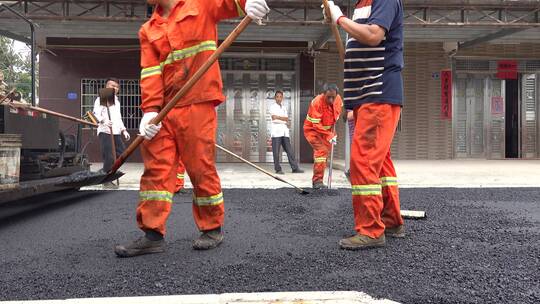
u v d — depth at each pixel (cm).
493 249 311
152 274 258
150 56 311
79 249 319
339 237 350
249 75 1315
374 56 312
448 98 1377
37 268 274
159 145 307
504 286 235
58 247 326
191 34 305
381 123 312
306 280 246
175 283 242
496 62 1388
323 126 653
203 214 320
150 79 308
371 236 311
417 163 1200
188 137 307
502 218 428
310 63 1292
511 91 1405
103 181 508
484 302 214
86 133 1191
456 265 273
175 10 309
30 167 474
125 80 1250
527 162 1241
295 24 953
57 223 413
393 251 306
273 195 592
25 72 526
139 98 1252
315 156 658
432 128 1380
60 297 223
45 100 1230
